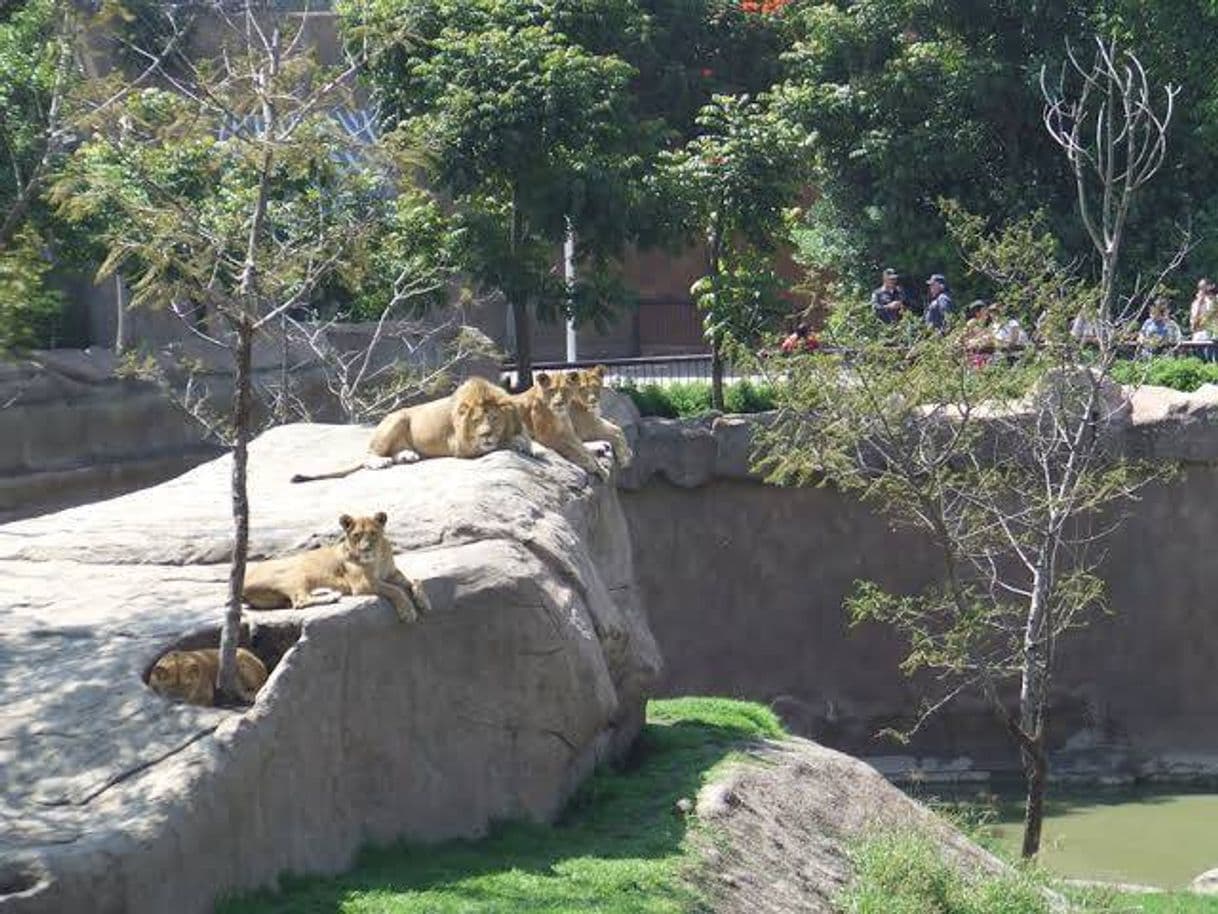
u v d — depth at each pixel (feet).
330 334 94.32
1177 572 90.89
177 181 52.24
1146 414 89.51
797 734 92.94
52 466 88.28
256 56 43.06
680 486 93.20
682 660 93.97
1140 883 73.26
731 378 109.81
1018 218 116.47
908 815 53.62
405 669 42.50
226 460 55.47
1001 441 77.15
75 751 36.40
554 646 44.91
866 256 122.01
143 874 33.55
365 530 41.73
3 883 32.19
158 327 95.86
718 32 139.44
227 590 43.42
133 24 60.70
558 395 54.13
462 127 92.68
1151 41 116.88
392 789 42.24
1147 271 115.65
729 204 97.09
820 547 93.66
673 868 42.24
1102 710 91.56
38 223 80.02
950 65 120.78
